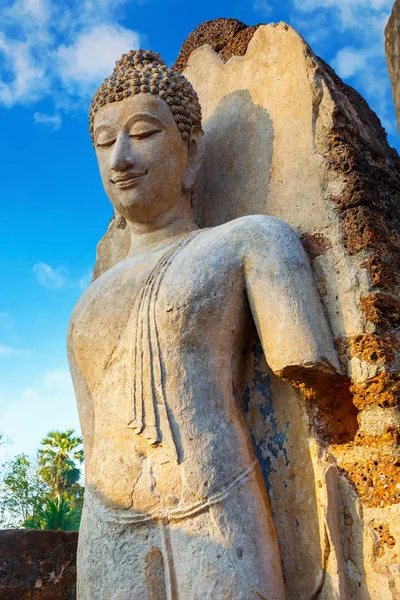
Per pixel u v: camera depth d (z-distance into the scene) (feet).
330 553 7.73
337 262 8.77
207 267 8.63
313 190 9.37
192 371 8.30
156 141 9.92
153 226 10.11
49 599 10.86
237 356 8.86
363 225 8.72
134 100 10.00
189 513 7.75
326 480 7.98
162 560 7.79
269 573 7.65
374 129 10.60
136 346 8.60
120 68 10.46
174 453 7.97
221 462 7.92
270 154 10.18
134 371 8.50
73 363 9.91
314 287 8.59
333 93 9.85
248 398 8.98
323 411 8.43
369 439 7.98
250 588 7.46
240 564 7.52
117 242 12.45
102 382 8.94
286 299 8.25
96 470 8.49
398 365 8.15
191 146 10.56
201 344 8.44
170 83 10.23
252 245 8.68
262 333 8.38
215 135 11.16
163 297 8.59
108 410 8.68
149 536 7.92
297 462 8.41
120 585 7.81
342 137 9.52
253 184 10.27
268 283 8.41
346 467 8.09
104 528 8.12
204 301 8.48
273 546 7.89
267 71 10.77
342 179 9.17
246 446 8.24
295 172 9.70
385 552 7.56
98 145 10.21
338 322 8.52
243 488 7.93
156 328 8.52
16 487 63.77
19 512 63.00
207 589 7.44
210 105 11.59
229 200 10.55
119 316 9.00
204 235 9.23
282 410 8.72
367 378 8.07
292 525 8.23
